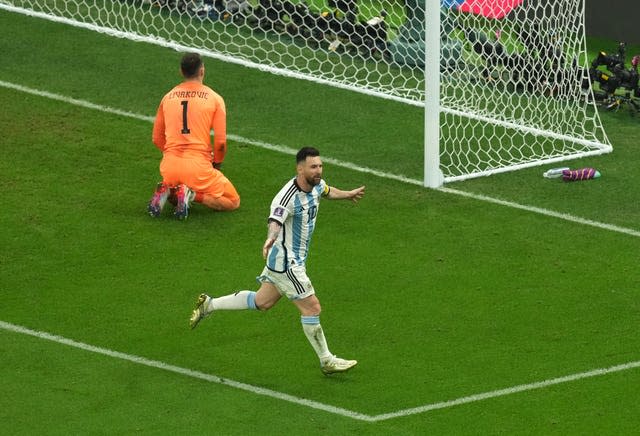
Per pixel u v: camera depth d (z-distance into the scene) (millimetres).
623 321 34469
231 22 54219
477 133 46719
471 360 32406
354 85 49812
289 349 32875
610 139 47219
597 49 56906
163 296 35312
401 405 30359
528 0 49531
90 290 35562
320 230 39344
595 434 29250
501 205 41375
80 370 31625
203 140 39812
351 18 52594
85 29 53188
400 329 33906
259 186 42125
